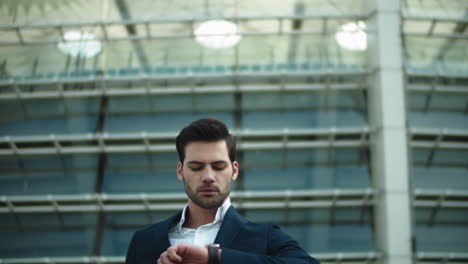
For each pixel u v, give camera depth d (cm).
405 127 1030
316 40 1119
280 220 1038
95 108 1083
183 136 176
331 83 1093
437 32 1112
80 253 998
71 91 1081
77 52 1103
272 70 1089
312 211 1044
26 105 1080
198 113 1086
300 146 1063
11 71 1088
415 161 1055
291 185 1042
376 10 1095
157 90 1084
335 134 1059
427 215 1027
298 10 1124
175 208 1037
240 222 176
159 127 1071
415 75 1077
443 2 1134
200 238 178
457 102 1085
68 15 1124
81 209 1032
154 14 1123
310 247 1007
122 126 1069
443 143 1056
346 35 1116
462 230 1019
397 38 1077
